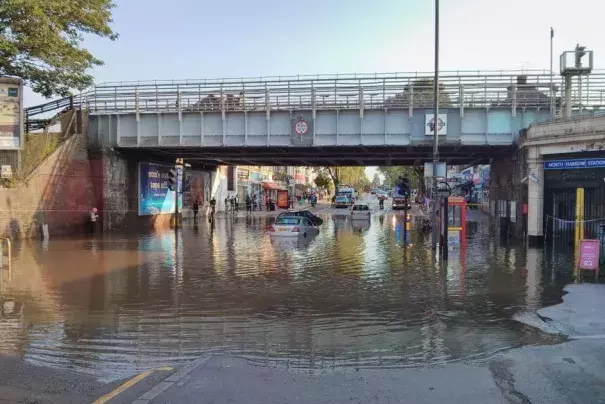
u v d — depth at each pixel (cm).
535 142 2205
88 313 974
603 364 619
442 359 680
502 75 2755
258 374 595
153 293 1167
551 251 1959
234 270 1512
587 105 2630
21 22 2522
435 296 1116
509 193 2789
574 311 933
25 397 537
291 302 1068
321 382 566
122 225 3331
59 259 1780
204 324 891
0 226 2534
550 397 514
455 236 2086
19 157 2698
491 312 957
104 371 643
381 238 2617
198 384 557
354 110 2911
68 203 2939
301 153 3622
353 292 1170
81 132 3112
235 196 5869
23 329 858
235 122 3048
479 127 2798
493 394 522
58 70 2920
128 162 3428
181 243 2362
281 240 2509
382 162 4512
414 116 2859
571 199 2136
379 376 588
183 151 3528
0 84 2339
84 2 2847
